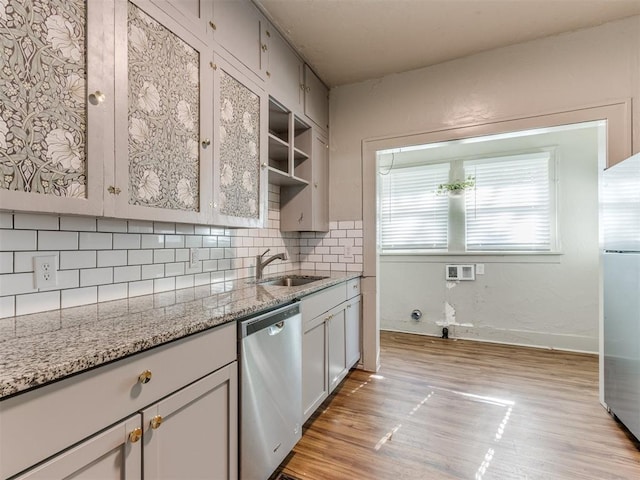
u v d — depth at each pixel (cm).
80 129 102
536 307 350
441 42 236
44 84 93
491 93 246
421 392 242
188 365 104
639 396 170
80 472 75
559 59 227
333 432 190
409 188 412
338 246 299
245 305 136
